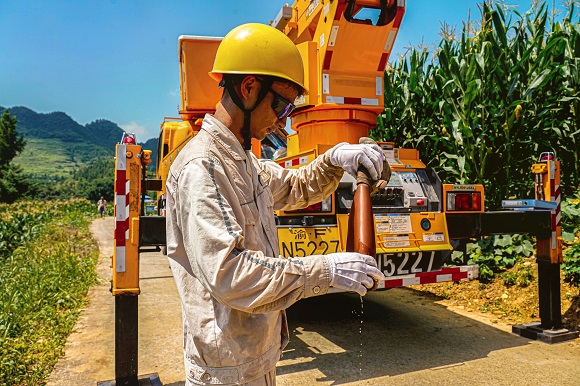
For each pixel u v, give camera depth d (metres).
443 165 6.75
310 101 4.27
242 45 1.50
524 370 3.41
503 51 6.12
